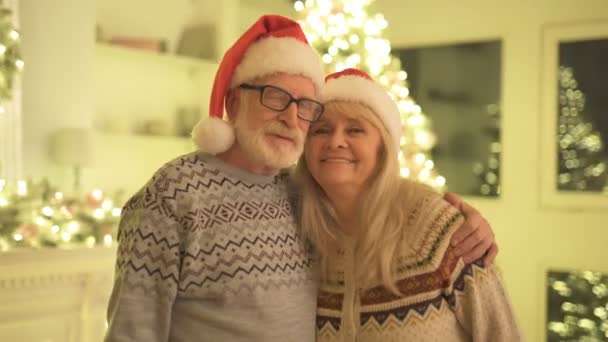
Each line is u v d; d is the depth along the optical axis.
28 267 2.80
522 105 4.33
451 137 4.64
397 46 4.79
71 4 3.54
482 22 4.48
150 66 4.11
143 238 1.43
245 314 1.47
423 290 1.61
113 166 3.95
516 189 4.34
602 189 4.13
